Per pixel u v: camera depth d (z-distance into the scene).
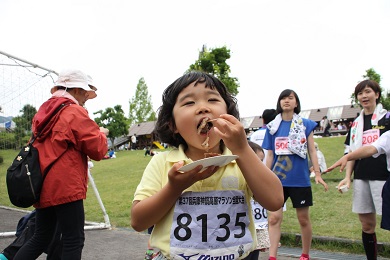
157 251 1.53
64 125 2.74
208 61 18.02
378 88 3.62
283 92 3.90
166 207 1.31
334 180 8.47
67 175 2.71
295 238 4.42
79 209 2.78
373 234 3.52
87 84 3.17
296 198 3.67
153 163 1.54
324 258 3.81
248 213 1.49
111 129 38.09
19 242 3.05
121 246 4.42
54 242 3.07
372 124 3.51
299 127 3.79
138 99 50.06
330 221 5.09
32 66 5.12
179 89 1.43
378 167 3.33
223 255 1.39
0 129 5.29
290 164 3.71
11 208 7.27
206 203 1.42
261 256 3.99
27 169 2.63
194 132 1.38
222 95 1.52
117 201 7.66
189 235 1.39
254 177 1.30
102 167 16.36
